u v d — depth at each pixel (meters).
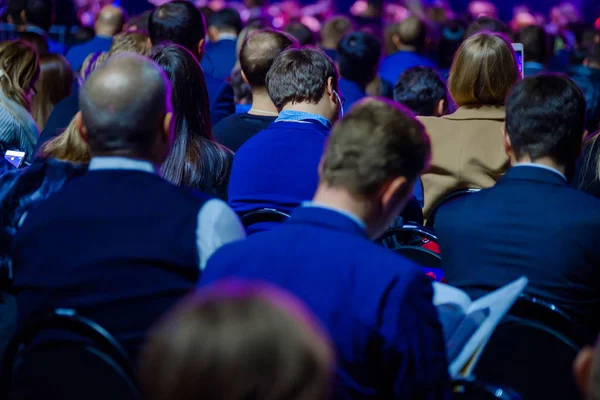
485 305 2.96
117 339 2.96
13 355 3.01
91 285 2.98
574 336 3.17
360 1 19.53
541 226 3.47
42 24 12.38
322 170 2.87
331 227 2.72
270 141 4.82
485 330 2.90
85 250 3.01
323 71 4.95
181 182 4.79
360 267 2.62
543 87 3.66
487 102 5.31
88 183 3.16
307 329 1.52
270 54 5.81
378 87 10.09
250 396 1.47
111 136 3.19
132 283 2.98
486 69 5.19
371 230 2.87
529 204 3.52
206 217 3.12
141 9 17.72
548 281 3.45
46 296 3.02
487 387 2.90
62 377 2.96
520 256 3.49
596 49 9.76
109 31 11.02
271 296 1.55
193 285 3.05
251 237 2.81
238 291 1.55
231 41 10.86
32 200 3.85
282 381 1.47
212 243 3.09
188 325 1.50
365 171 2.76
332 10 21.20
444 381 2.67
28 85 6.50
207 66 10.75
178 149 4.79
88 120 3.21
